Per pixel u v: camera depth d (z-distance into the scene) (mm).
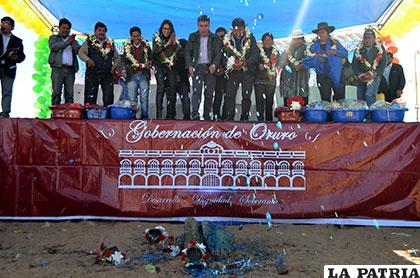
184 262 4711
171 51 7844
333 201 6449
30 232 5980
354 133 6539
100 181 6535
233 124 6602
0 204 6516
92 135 6594
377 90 8219
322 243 5551
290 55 8070
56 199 6512
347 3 9023
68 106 6695
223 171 6543
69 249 5219
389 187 6426
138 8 9422
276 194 6496
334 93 8000
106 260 4723
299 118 6852
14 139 6582
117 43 10578
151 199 6504
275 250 5215
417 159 6445
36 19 10344
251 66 7695
